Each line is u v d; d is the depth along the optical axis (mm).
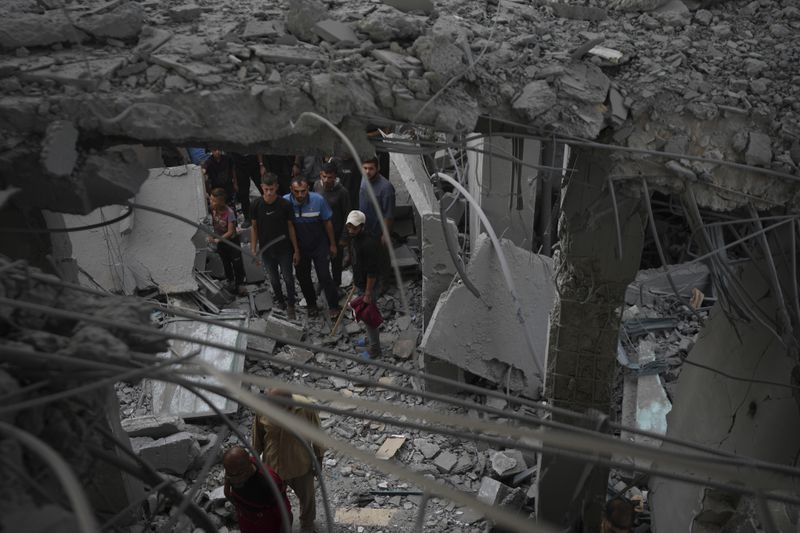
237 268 8945
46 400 2260
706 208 5301
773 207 4492
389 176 10227
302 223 8188
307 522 6250
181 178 9422
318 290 9273
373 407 2182
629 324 8078
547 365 5848
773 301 4805
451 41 4344
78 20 4316
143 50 4199
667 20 5172
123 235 8812
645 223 4926
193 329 8188
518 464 6844
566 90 4387
